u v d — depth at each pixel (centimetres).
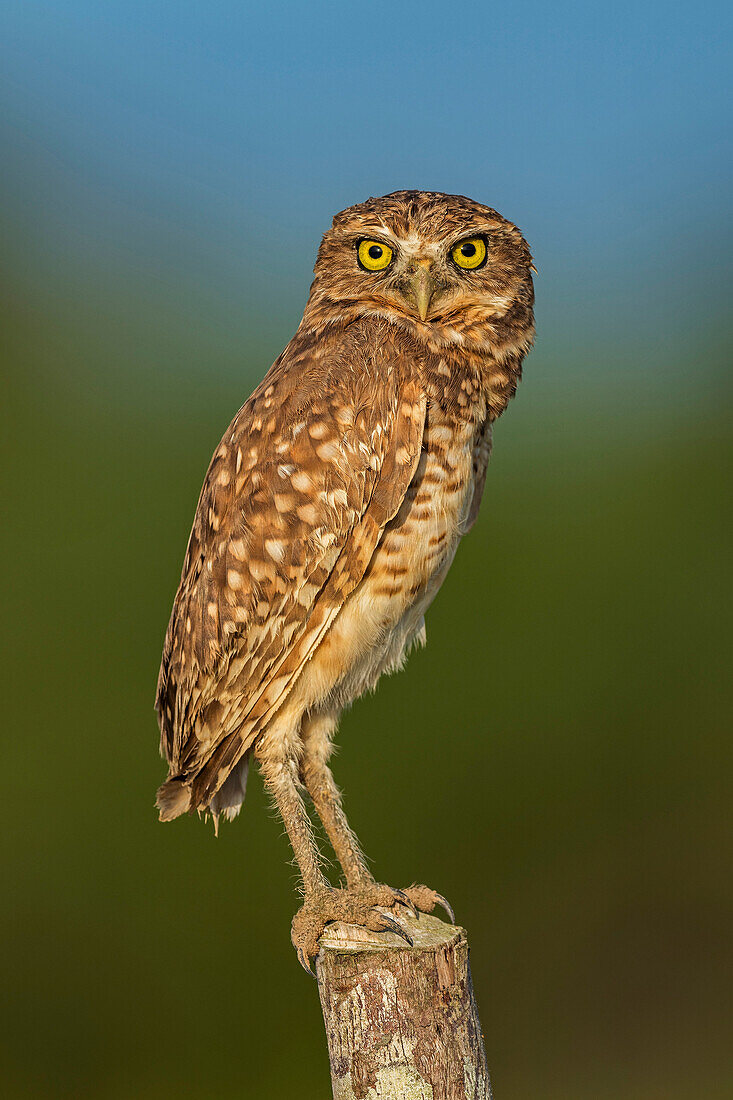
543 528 2834
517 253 968
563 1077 2408
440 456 898
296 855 866
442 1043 741
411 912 815
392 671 973
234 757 898
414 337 925
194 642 908
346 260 963
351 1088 741
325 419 882
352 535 877
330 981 753
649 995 2592
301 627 886
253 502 888
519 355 977
